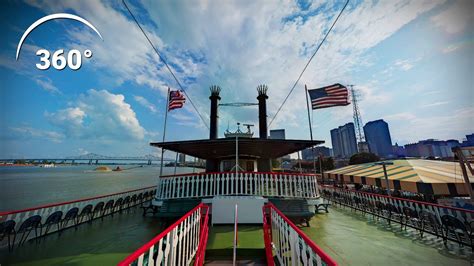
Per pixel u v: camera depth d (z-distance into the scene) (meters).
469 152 7.57
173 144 9.48
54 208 7.41
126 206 11.00
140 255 2.42
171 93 11.84
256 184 8.21
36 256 5.16
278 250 4.53
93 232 6.98
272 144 9.75
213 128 13.18
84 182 44.28
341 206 12.80
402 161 15.11
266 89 14.02
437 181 9.73
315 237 6.66
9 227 5.55
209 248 5.18
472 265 4.78
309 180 8.70
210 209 7.64
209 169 14.40
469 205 9.81
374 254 5.37
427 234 6.91
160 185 8.63
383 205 9.19
